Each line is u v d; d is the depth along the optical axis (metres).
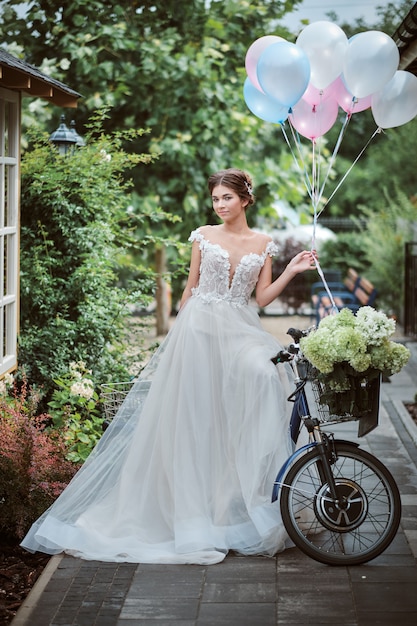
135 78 10.70
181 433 4.52
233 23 11.20
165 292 13.39
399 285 14.80
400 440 6.79
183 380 4.57
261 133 11.62
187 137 10.63
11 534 4.73
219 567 4.16
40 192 6.89
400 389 8.98
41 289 6.83
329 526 4.24
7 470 4.63
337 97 5.36
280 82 4.83
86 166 7.13
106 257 7.17
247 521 4.42
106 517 4.58
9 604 3.92
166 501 4.55
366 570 4.11
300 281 16.58
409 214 15.26
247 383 4.51
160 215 8.04
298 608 3.71
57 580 4.02
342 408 4.14
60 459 5.00
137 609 3.71
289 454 4.45
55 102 6.88
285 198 11.82
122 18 10.78
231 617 3.63
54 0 10.36
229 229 4.81
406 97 5.18
